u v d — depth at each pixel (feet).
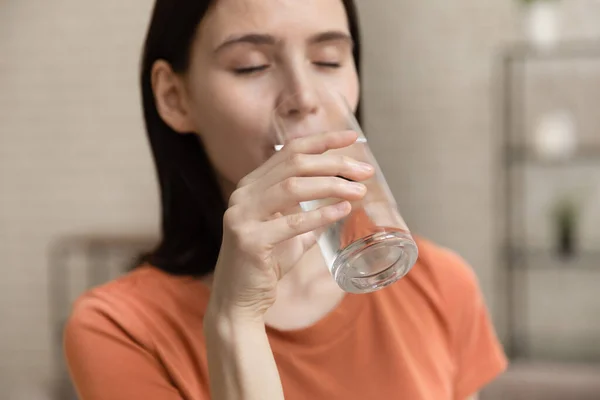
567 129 11.02
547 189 11.88
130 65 12.62
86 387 2.88
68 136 12.89
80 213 12.96
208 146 2.91
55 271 13.04
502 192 11.85
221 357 2.48
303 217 2.30
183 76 2.92
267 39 2.64
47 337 13.14
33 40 12.82
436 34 11.84
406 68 11.96
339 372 2.97
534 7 10.98
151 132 3.19
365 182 2.35
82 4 12.65
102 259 12.95
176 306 3.00
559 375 9.37
